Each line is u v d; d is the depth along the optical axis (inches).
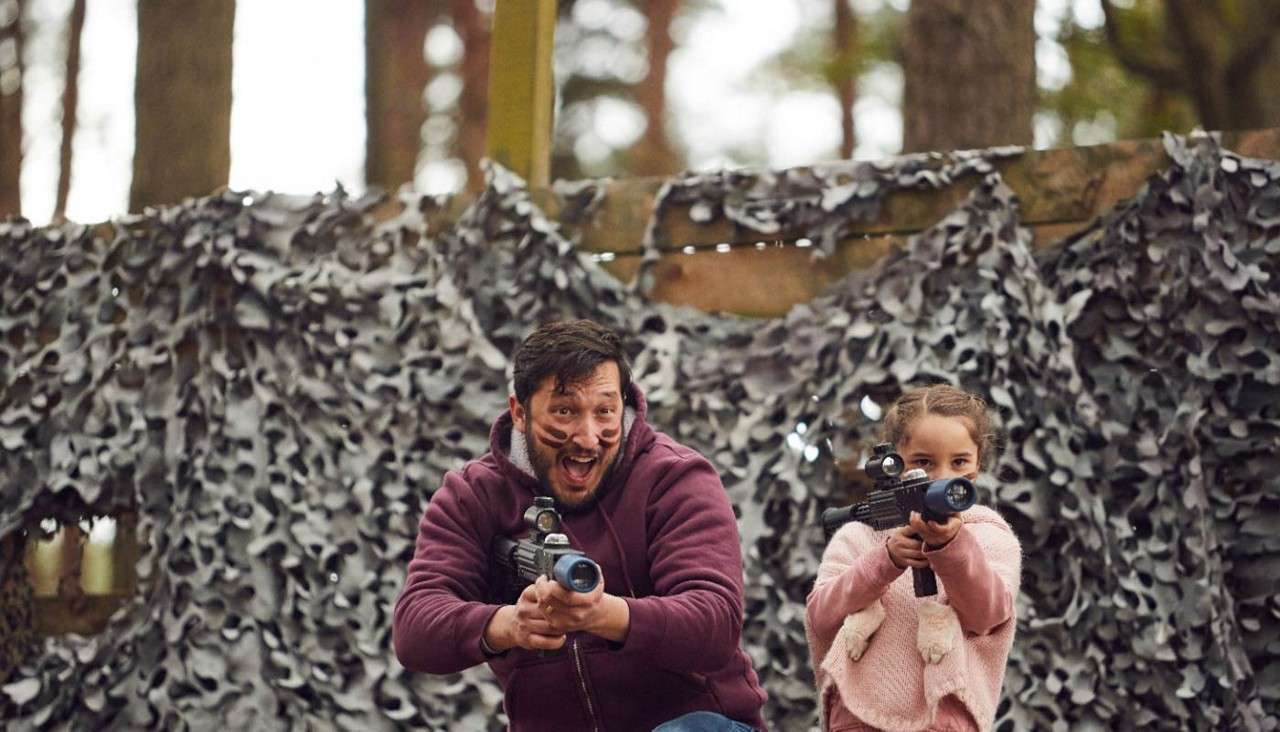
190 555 224.8
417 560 143.5
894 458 133.5
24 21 566.3
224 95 289.4
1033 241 215.2
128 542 272.4
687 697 140.6
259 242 236.1
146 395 235.8
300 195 237.1
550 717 141.9
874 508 136.0
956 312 209.2
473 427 222.8
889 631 144.2
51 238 245.9
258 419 228.5
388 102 418.9
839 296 216.8
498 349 227.8
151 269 239.8
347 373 227.3
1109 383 208.4
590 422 138.7
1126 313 209.3
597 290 227.3
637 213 229.6
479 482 146.3
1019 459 203.5
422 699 215.9
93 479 236.4
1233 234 207.9
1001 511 203.8
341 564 221.3
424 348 226.8
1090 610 199.6
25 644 243.4
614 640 130.4
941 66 290.0
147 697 221.9
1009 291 208.4
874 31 550.6
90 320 242.2
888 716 141.3
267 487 225.6
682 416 217.6
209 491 226.5
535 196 234.1
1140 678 197.2
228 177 289.7
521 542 137.9
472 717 214.5
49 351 241.0
